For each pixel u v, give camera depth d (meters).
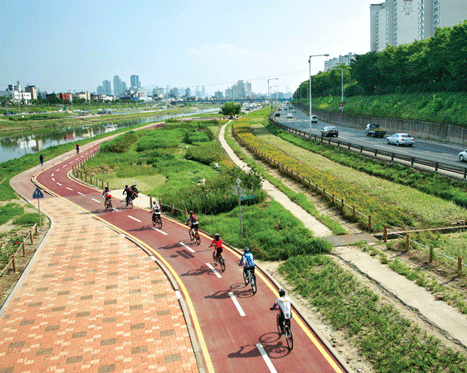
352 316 12.68
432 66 72.38
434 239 18.98
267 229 21.78
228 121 126.50
